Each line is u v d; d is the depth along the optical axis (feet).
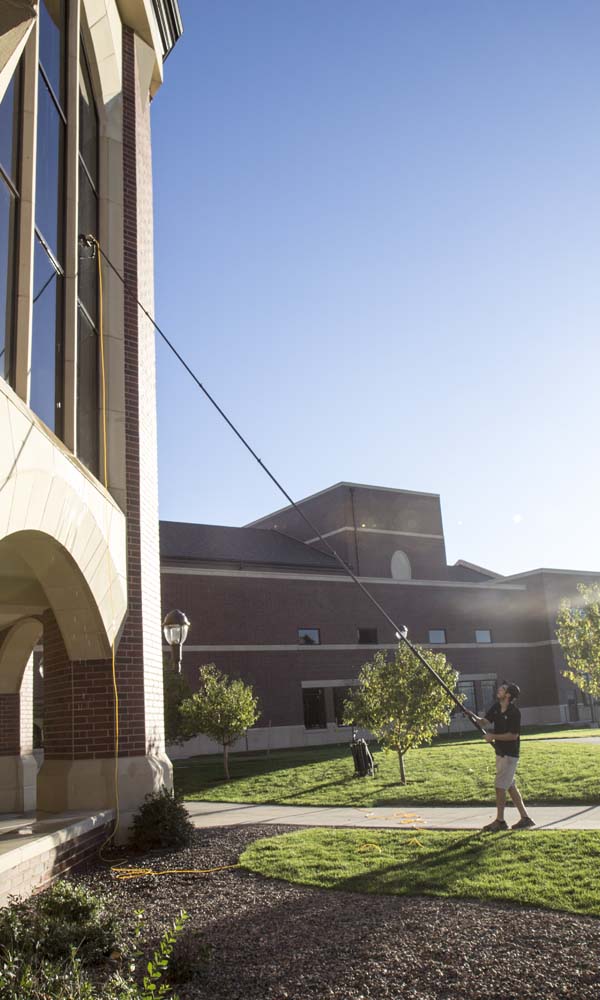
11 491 20.72
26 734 47.42
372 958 15.57
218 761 87.25
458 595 141.49
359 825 33.09
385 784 49.14
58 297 30.71
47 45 30.83
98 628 31.50
